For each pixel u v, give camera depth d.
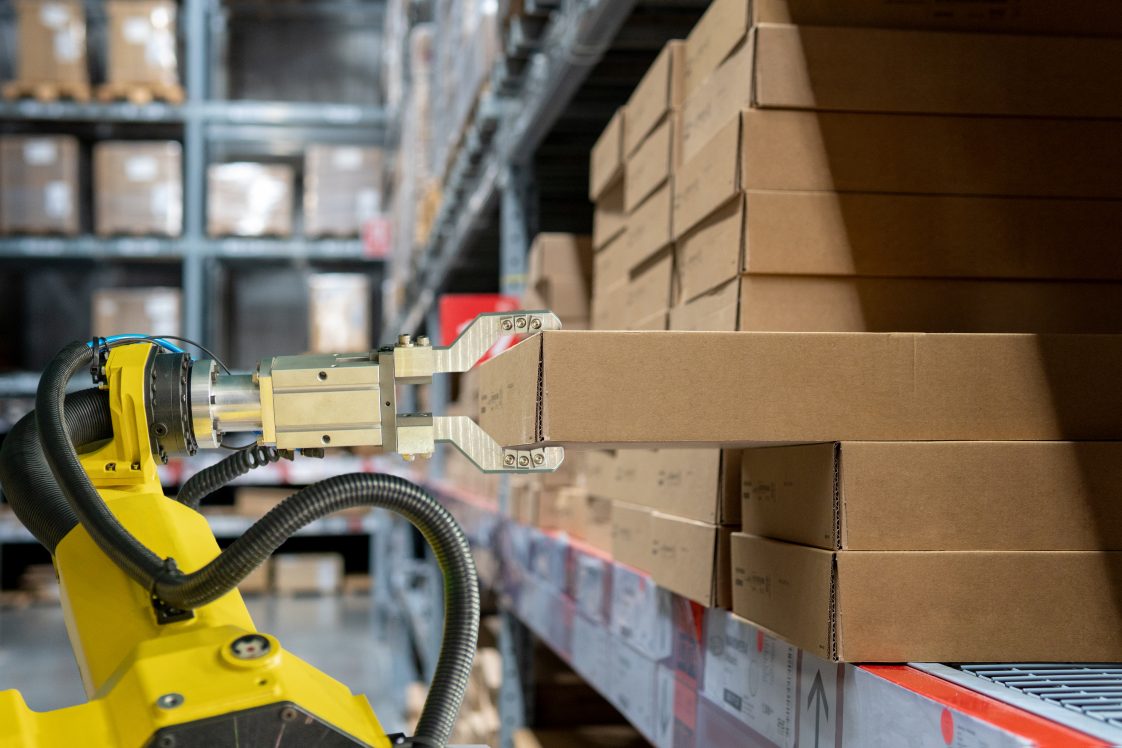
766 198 1.00
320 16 7.63
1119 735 0.61
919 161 1.02
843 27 1.03
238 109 6.94
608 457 1.59
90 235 6.66
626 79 2.18
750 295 1.00
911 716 0.73
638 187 1.46
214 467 0.92
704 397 0.83
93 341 0.86
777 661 0.95
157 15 6.69
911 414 0.85
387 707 4.29
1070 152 1.04
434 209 3.59
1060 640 0.83
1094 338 0.87
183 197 7.16
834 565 0.82
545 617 1.97
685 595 1.16
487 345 0.84
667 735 1.26
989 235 1.03
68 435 0.77
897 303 1.02
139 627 0.70
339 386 0.83
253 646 0.65
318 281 6.56
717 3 1.14
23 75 6.48
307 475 6.84
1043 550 0.84
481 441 0.85
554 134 2.54
